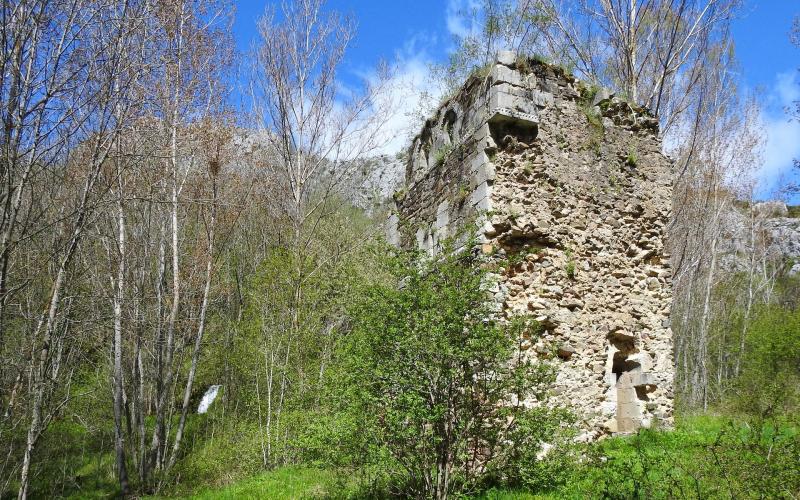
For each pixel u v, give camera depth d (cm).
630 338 866
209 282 1518
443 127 991
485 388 560
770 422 716
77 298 1252
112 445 1556
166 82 1310
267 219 2147
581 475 601
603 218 879
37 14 848
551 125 855
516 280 792
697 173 2117
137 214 1489
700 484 515
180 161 1485
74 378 1584
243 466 1096
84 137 1070
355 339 583
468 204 836
